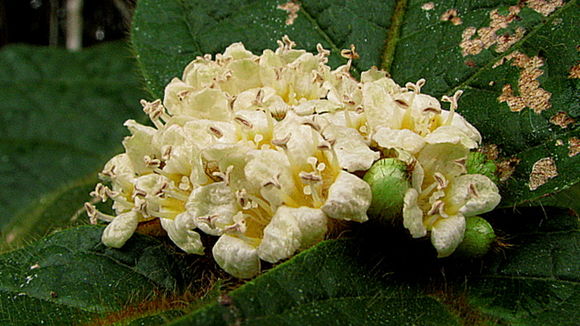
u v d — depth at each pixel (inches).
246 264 4.1
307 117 4.3
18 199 11.0
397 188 4.1
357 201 4.0
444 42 5.4
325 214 4.0
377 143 4.3
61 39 11.4
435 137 4.2
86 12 10.3
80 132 11.5
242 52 5.0
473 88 5.1
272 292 3.7
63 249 4.6
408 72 5.4
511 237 4.5
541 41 5.0
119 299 4.5
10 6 11.1
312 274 3.9
